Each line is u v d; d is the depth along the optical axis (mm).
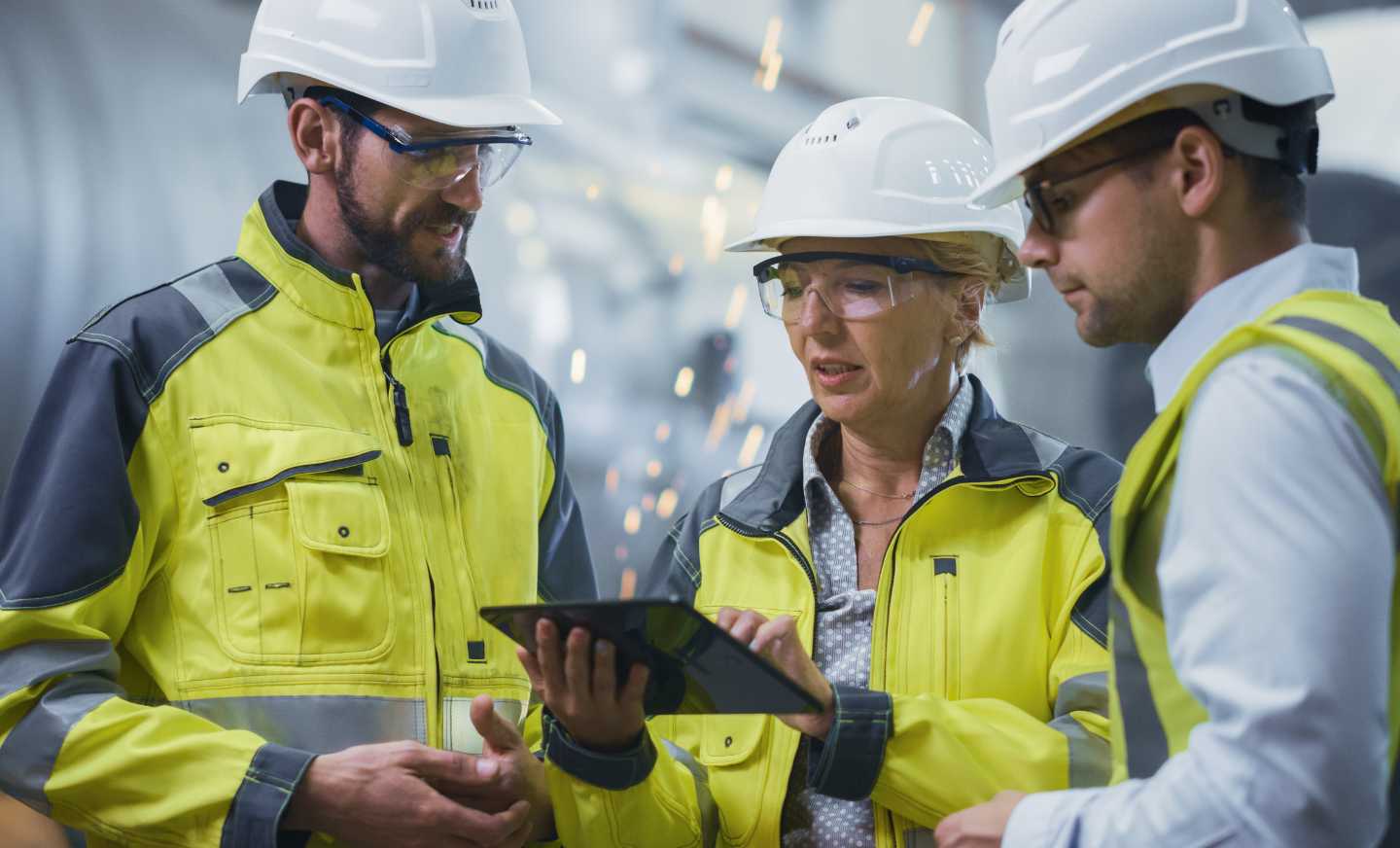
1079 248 1373
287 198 2088
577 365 3066
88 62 4844
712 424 5215
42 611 1759
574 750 1723
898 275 1849
